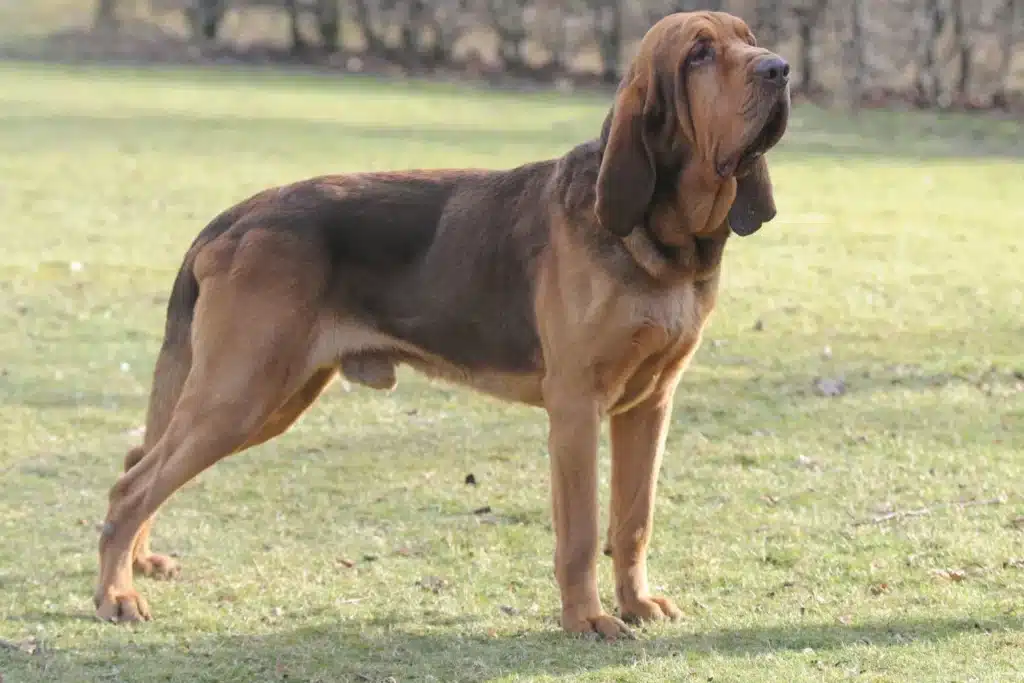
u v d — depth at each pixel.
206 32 46.31
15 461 9.68
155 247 17.33
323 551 8.00
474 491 9.10
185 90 37.44
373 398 11.41
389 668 6.20
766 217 6.54
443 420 10.81
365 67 43.66
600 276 6.45
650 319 6.44
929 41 36.75
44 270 15.88
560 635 6.58
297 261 7.02
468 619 6.88
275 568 7.71
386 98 36.84
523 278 6.81
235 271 7.02
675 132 6.38
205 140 27.81
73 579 7.51
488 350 6.98
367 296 7.16
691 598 7.15
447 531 8.34
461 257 6.98
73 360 12.39
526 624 6.76
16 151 25.77
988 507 8.45
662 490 9.01
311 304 7.05
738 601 7.07
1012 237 18.81
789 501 8.75
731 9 39.69
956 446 9.78
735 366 12.13
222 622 6.85
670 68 6.33
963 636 6.38
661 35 6.41
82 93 35.91
